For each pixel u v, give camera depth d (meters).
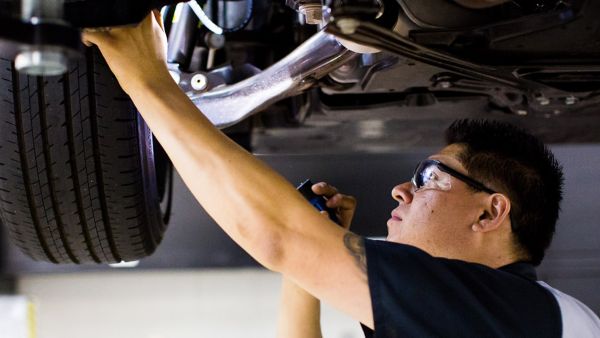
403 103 2.46
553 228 1.83
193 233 3.64
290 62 2.04
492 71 1.89
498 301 1.56
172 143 1.54
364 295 1.51
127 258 2.32
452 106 2.47
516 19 1.77
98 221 2.11
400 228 1.82
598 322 1.67
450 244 1.76
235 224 1.53
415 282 1.51
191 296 4.53
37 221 2.12
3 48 1.35
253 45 2.46
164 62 1.62
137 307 4.49
